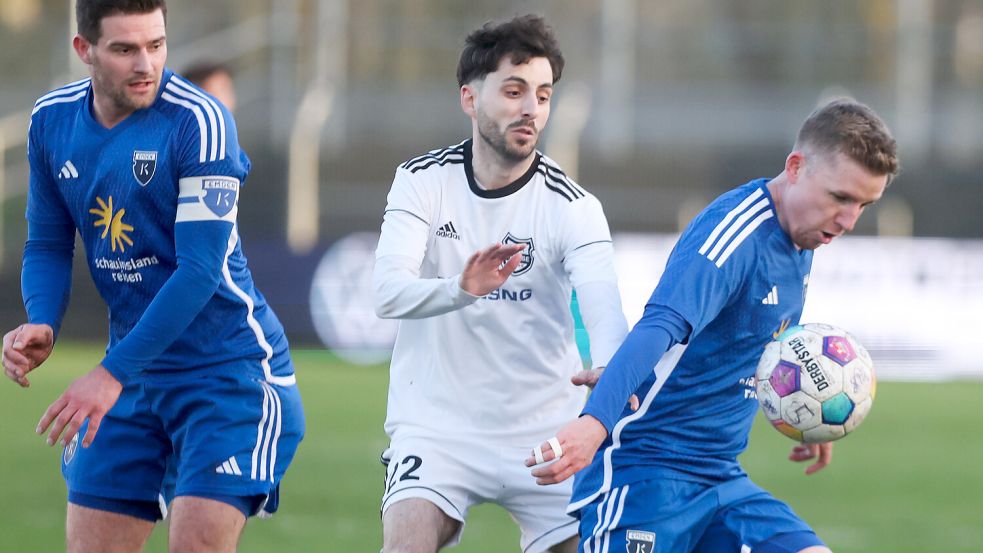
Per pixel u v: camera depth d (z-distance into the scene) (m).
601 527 14.97
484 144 16.45
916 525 29.45
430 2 76.25
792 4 79.88
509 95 16.03
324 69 73.31
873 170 13.82
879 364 61.91
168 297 15.28
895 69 75.06
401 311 15.57
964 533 28.56
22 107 72.25
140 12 15.07
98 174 15.98
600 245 16.39
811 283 61.84
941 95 74.06
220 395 16.50
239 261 16.88
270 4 74.44
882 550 26.56
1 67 73.44
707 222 14.38
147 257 16.23
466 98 16.70
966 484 35.28
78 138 16.06
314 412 46.09
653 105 72.88
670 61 75.38
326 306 63.00
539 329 16.73
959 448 42.03
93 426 14.88
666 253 66.94
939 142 71.88
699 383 14.86
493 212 16.64
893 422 48.06
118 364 15.01
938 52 74.69
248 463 16.36
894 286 61.91
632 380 13.38
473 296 14.79
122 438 16.77
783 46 75.88
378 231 68.81
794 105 73.88
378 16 76.00
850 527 29.14
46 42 74.25
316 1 73.88
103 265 16.47
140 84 15.38
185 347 16.52
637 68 75.12
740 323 14.69
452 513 16.38
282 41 73.25
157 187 15.82
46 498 30.44
